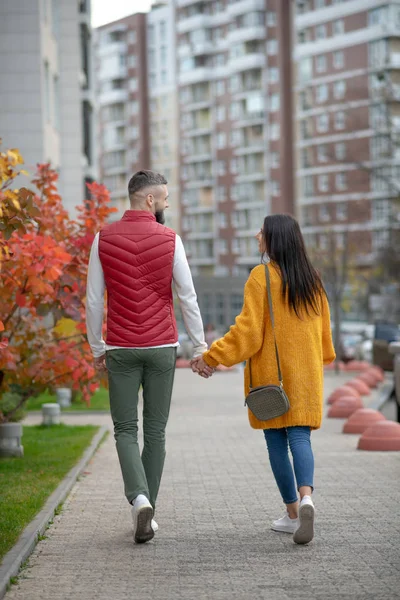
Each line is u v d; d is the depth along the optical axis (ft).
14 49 108.27
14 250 33.17
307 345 25.20
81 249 39.96
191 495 32.65
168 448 47.91
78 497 32.86
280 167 387.55
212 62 429.79
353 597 19.94
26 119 108.17
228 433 55.98
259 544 24.85
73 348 42.11
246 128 406.62
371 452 45.03
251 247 408.05
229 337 25.13
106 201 41.27
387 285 221.87
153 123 466.70
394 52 335.67
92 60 171.94
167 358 25.71
